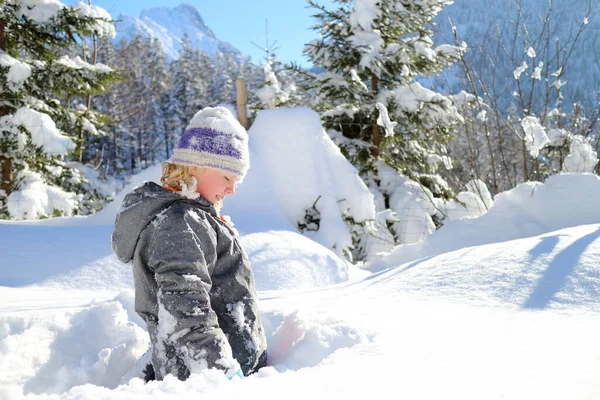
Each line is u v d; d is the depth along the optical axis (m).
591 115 6.16
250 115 6.78
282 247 4.12
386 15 8.25
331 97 8.52
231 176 1.48
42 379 1.60
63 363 1.69
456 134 8.03
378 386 0.93
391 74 8.67
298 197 5.42
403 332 1.43
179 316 1.24
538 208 4.86
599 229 2.44
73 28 8.27
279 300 2.25
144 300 1.35
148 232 1.35
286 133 5.63
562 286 1.82
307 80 8.59
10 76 7.81
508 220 4.95
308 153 5.58
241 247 1.53
